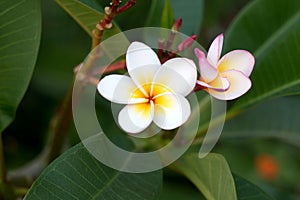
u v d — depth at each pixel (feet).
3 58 2.62
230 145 4.19
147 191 2.54
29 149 3.82
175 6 3.17
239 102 2.94
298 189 4.24
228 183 2.36
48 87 3.78
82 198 2.45
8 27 2.59
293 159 4.29
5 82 2.66
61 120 2.97
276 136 3.37
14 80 2.65
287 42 2.91
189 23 3.15
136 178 2.56
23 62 2.63
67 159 2.47
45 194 2.43
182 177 3.65
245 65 2.41
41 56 3.79
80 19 2.66
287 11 3.08
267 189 3.94
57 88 3.78
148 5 3.61
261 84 2.92
